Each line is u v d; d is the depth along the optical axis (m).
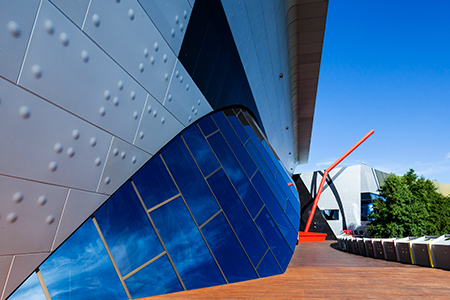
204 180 8.93
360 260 13.19
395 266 10.87
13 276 4.41
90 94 4.88
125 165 6.42
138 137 6.57
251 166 12.29
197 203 8.14
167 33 6.46
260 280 7.96
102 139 5.45
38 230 4.64
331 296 6.11
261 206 10.98
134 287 5.73
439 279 8.02
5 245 4.19
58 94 4.34
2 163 3.88
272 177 14.20
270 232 10.40
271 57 16.91
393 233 27.80
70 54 4.33
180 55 7.35
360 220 42.31
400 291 6.56
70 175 4.95
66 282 4.92
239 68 12.74
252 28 12.48
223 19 9.56
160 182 7.48
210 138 10.58
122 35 5.16
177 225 7.23
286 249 10.66
